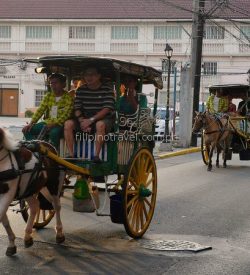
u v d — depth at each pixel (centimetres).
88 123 830
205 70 4844
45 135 853
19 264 717
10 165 685
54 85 863
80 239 855
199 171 1753
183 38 4800
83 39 4997
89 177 830
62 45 5025
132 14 4900
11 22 5069
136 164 871
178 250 805
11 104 5162
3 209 679
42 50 5059
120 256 768
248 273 707
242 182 1521
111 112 838
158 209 1109
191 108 2577
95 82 850
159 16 4831
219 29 4762
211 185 1453
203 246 827
